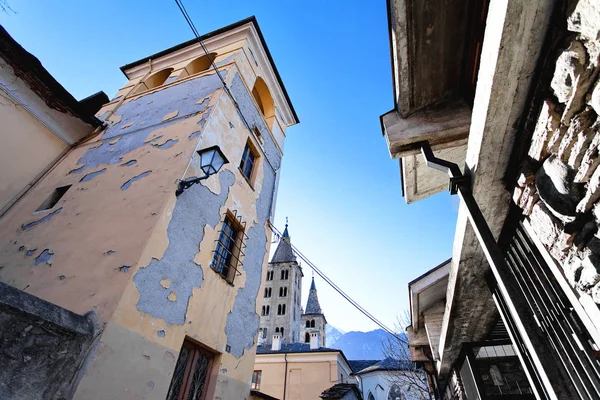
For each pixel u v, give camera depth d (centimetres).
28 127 677
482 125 208
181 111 715
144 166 590
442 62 347
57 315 317
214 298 569
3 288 275
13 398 266
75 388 312
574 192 167
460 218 283
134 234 463
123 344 373
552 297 247
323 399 948
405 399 2742
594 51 133
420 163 470
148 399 388
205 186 607
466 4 306
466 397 609
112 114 844
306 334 5950
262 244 796
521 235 268
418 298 650
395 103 389
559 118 169
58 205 591
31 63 644
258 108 938
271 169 950
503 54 171
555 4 152
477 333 505
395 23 305
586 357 224
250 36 978
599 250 158
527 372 316
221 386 538
